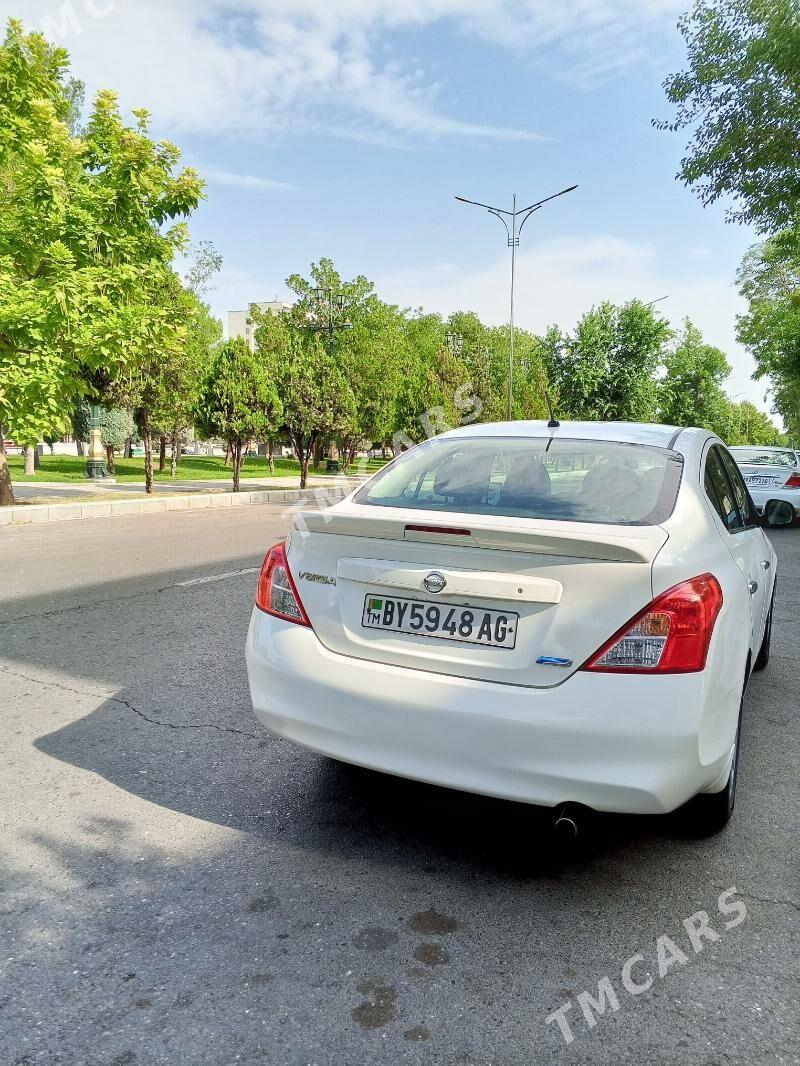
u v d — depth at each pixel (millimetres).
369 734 2355
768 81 11867
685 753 2107
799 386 31984
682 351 58281
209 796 2883
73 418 24031
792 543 11320
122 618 5547
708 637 2170
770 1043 1744
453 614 2297
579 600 2141
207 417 19016
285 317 50094
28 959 1960
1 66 12039
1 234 12227
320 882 2344
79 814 2717
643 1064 1679
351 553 2467
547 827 2736
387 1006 1830
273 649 2570
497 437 3242
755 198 13070
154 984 1882
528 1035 1752
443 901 2264
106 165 13555
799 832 2742
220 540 9930
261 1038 1720
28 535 10352
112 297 12898
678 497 2650
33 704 3791
